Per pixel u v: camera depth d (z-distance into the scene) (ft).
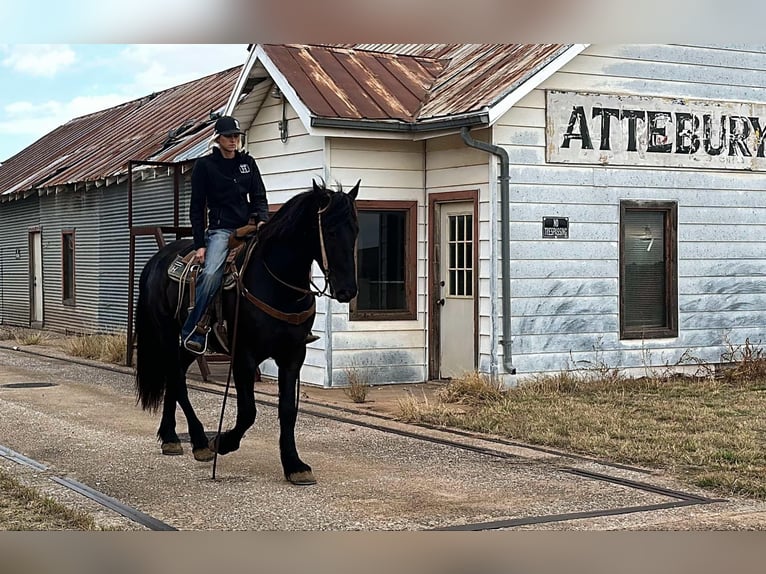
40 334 76.13
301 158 47.52
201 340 28.63
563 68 45.44
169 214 63.72
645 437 33.45
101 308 75.82
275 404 41.70
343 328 46.32
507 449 32.40
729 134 50.11
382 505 25.16
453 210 46.85
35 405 41.11
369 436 34.68
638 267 48.19
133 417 38.40
